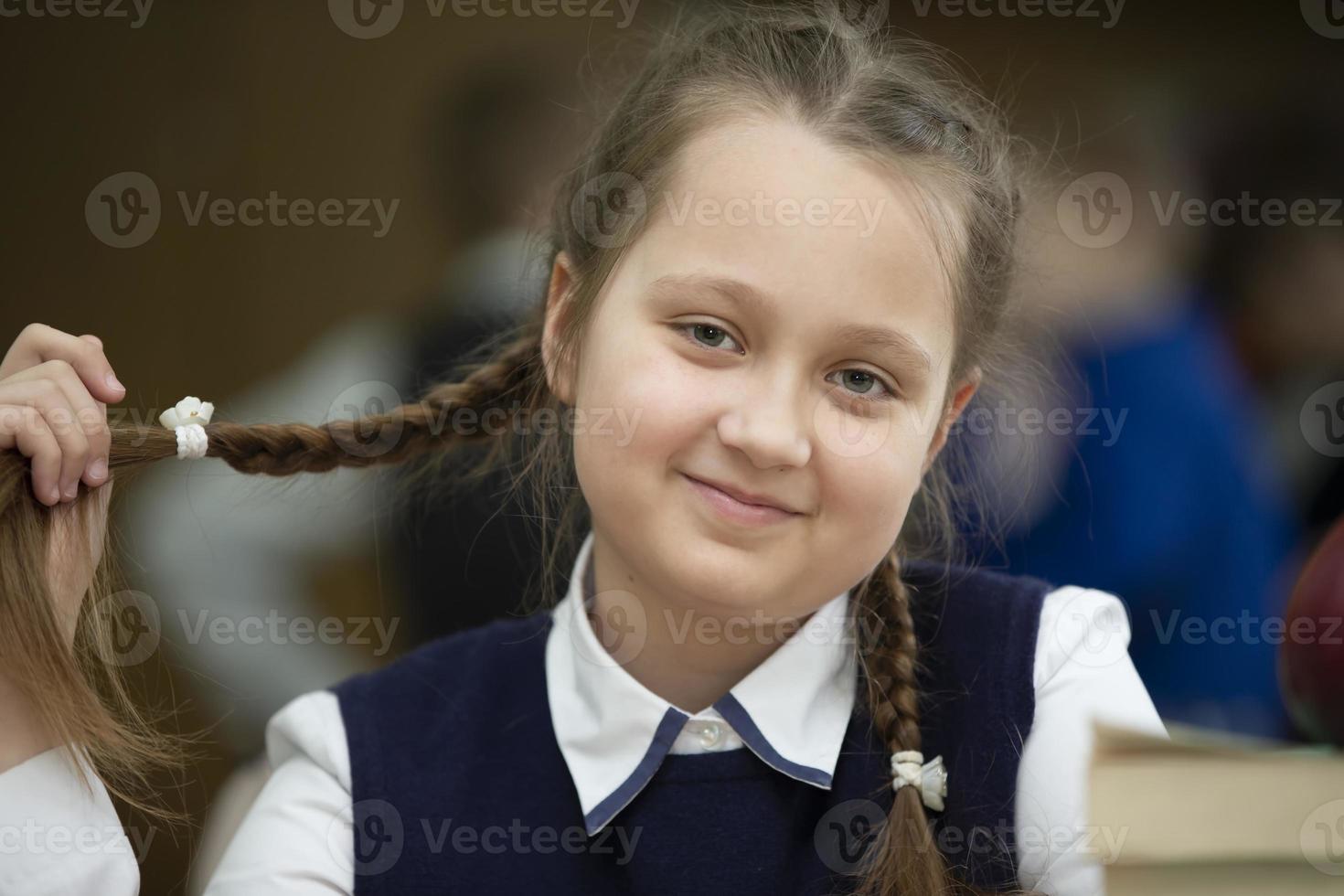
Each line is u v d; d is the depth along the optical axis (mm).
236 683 2869
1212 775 1176
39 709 1408
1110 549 2939
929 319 1448
